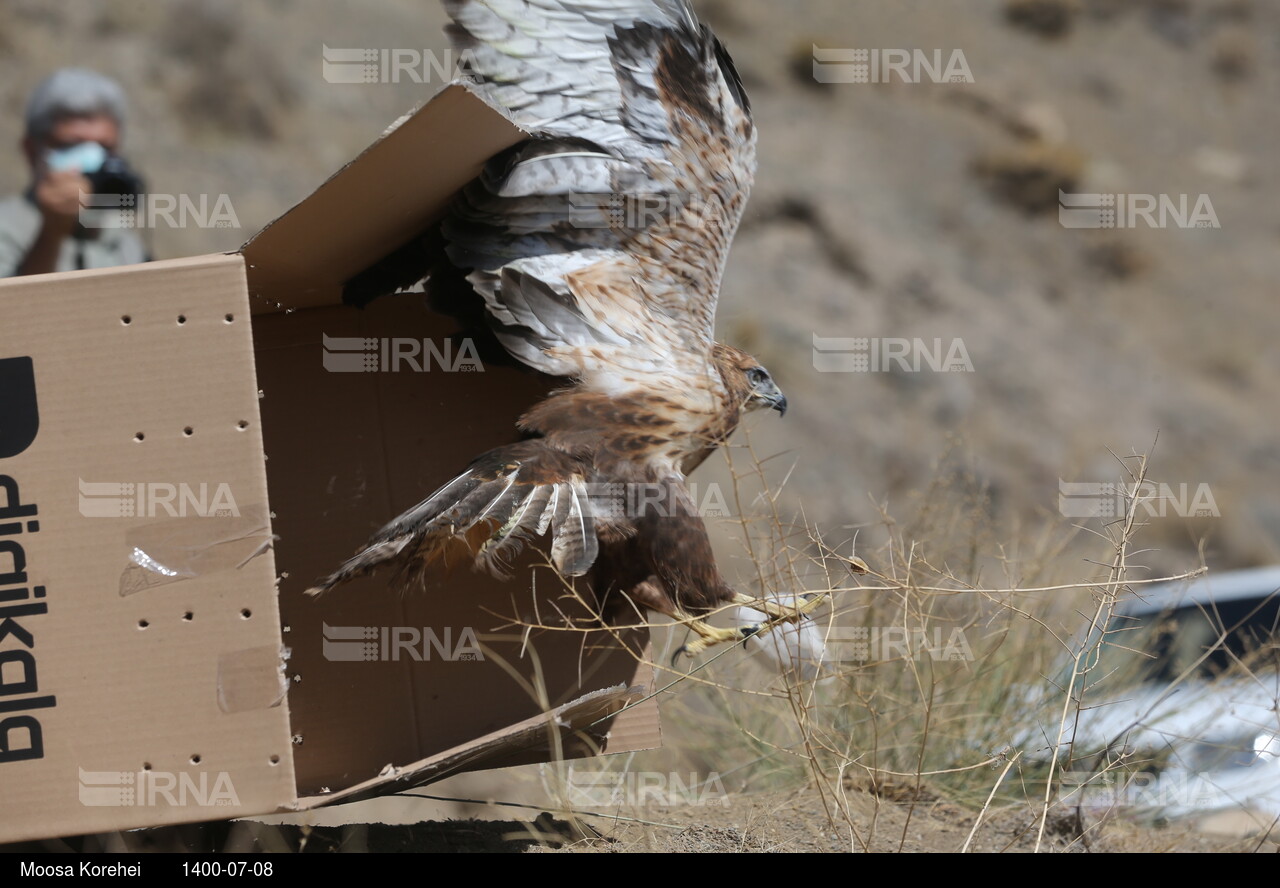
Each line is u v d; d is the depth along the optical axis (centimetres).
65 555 689
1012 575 1059
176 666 688
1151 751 1030
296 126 3494
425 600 916
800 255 4084
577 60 939
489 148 822
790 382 3503
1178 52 6688
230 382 698
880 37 5578
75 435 693
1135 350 4544
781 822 922
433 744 903
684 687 1030
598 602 909
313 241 822
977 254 4612
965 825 939
